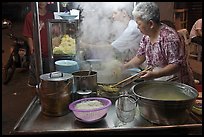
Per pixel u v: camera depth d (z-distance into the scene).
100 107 1.37
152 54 1.99
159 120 1.28
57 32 2.20
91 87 1.62
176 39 1.82
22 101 3.81
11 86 4.51
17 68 5.56
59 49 2.12
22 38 5.49
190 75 2.02
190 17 4.39
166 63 1.91
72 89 1.53
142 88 1.52
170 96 1.43
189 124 1.28
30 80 4.42
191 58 3.56
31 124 1.36
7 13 9.98
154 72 1.74
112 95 1.68
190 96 1.39
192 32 3.25
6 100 3.86
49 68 2.03
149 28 1.88
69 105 1.42
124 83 1.72
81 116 1.33
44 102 1.45
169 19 3.83
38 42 1.78
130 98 1.43
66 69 1.85
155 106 1.25
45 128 1.31
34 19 1.74
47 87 1.42
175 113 1.24
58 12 2.32
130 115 1.36
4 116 3.26
